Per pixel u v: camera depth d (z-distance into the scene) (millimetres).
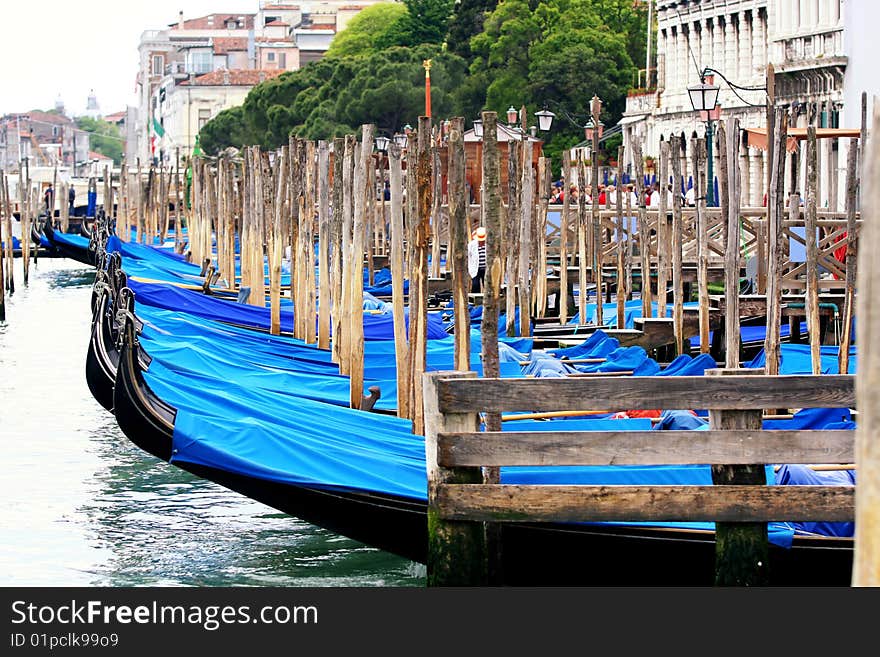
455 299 15484
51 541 16953
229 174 35438
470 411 11367
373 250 37562
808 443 11250
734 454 11258
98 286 25766
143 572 15648
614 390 11344
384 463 13727
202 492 19438
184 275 34719
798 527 12711
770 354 17703
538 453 11266
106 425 24188
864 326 5246
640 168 25203
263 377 19891
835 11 44188
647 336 23484
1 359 32594
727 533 11367
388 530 13406
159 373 17562
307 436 14375
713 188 31766
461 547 11438
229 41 189250
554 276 29844
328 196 22812
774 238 17688
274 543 16906
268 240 28875
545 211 27797
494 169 14180
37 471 20609
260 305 28328
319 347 23062
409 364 16438
